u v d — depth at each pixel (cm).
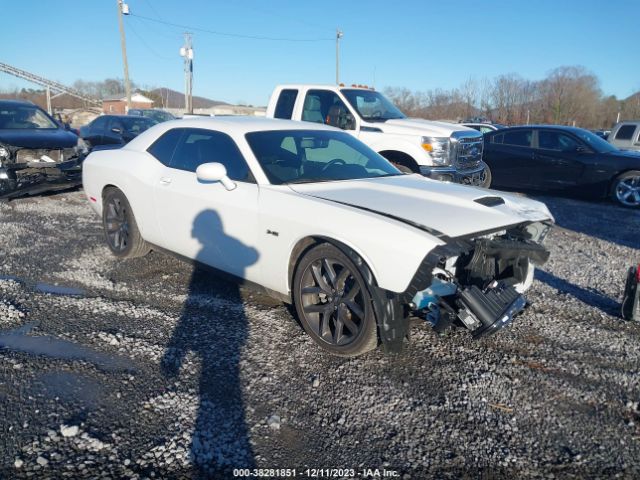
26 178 834
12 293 443
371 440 271
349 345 339
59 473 238
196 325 393
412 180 443
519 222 354
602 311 448
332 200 363
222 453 256
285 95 910
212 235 419
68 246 594
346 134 507
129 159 513
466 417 292
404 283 300
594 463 260
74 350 351
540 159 1068
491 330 315
